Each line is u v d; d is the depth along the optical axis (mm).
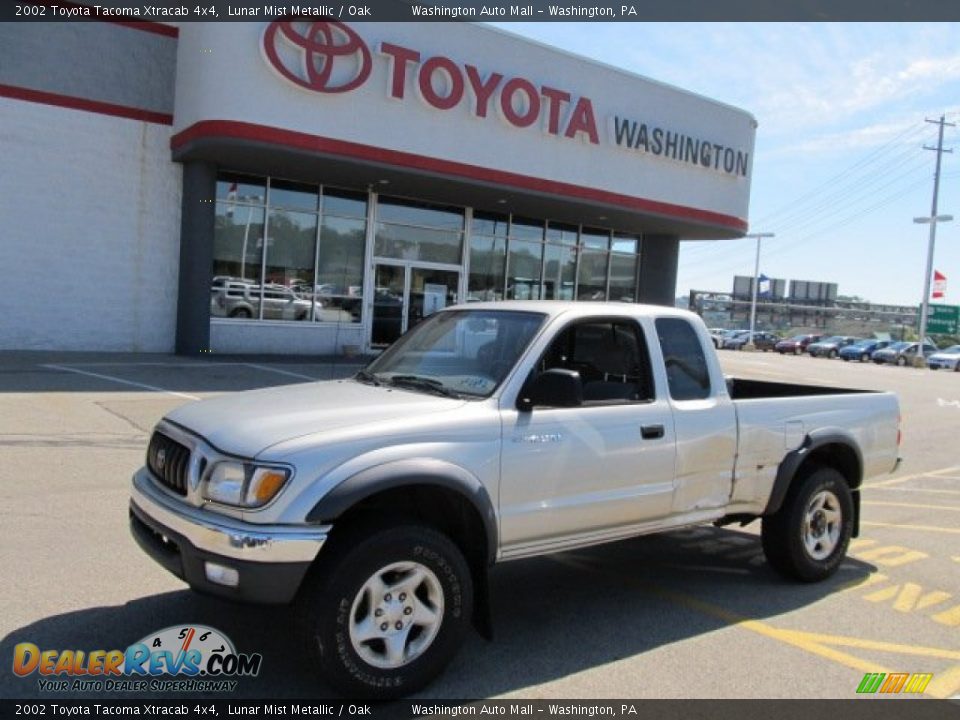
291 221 18188
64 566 5074
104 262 16375
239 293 17656
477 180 17750
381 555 3611
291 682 3830
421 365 4832
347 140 15961
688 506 4965
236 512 3512
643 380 4883
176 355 16703
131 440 8789
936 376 35375
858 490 6098
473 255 21156
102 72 16062
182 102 16281
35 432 8812
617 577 5680
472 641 4449
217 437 3736
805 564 5594
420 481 3707
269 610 4602
